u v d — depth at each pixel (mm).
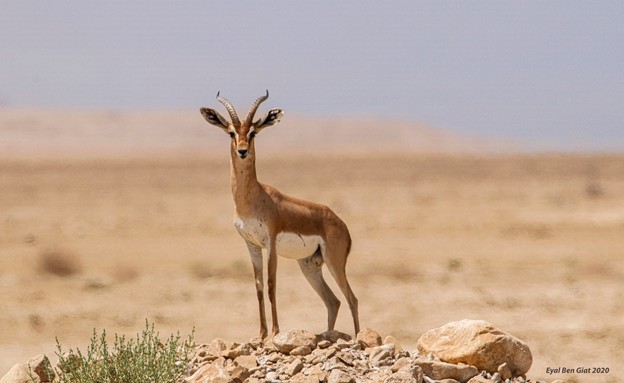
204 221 162375
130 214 175625
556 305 86312
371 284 96500
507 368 37500
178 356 38844
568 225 153125
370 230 147125
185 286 96250
